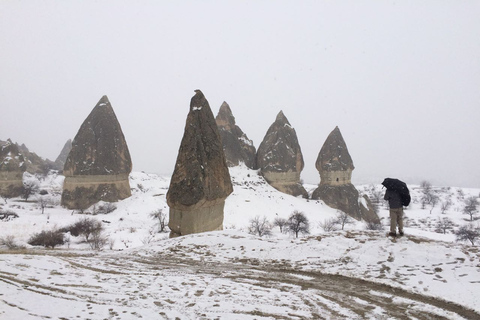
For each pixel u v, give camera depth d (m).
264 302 7.56
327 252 11.34
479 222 59.72
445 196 96.75
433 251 9.86
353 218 60.84
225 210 51.62
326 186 66.44
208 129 22.33
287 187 67.69
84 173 59.19
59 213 53.84
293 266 10.78
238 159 71.19
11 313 6.28
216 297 7.83
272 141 70.25
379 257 10.21
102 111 64.56
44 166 107.56
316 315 6.84
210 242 14.88
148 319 6.39
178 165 21.16
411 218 65.44
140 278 9.62
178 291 8.25
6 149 70.94
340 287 8.68
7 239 32.31
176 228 20.61
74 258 13.30
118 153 62.56
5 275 9.26
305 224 45.41
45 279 9.05
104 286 8.59
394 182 11.66
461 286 7.79
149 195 59.88
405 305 7.32
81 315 6.45
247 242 14.17
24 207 59.19
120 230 42.47
